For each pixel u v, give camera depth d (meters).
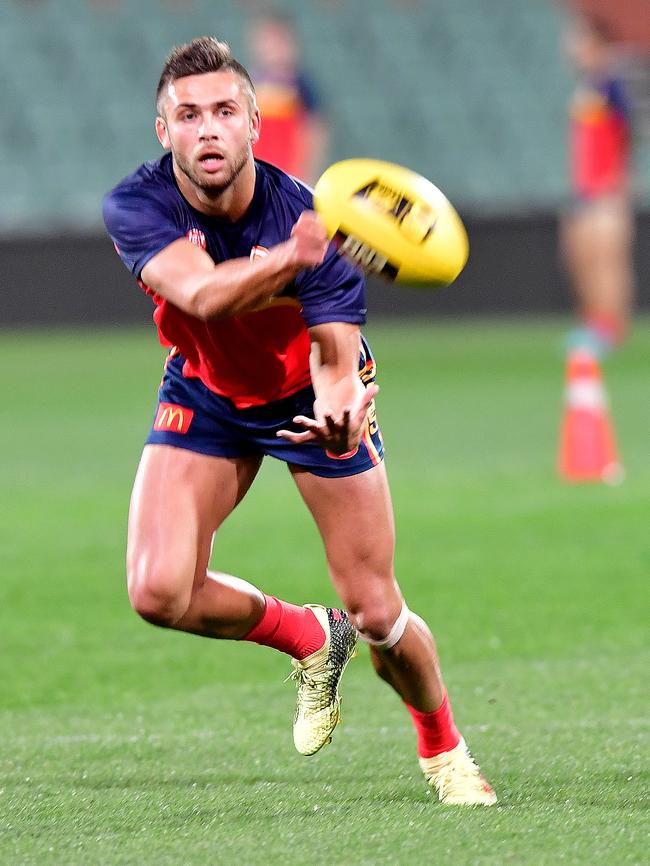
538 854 12.12
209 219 13.77
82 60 88.50
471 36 93.81
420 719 14.41
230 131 13.16
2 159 83.75
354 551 14.25
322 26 92.44
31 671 20.39
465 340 73.06
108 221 13.60
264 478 37.53
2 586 25.58
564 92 92.25
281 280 11.99
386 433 44.28
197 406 14.67
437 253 12.48
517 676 19.47
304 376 14.52
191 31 90.56
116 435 45.00
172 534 14.09
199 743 16.55
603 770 14.88
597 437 35.03
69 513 32.28
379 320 81.88
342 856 12.17
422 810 13.65
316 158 56.53
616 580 25.17
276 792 14.41
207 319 12.55
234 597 14.66
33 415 50.06
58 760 15.77
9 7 89.69
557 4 94.69
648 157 82.94
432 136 89.56
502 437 42.91
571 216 70.81
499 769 15.16
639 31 90.00
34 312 78.38
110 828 13.13
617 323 64.50
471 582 25.16
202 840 12.72
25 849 12.50
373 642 14.37
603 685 18.83
